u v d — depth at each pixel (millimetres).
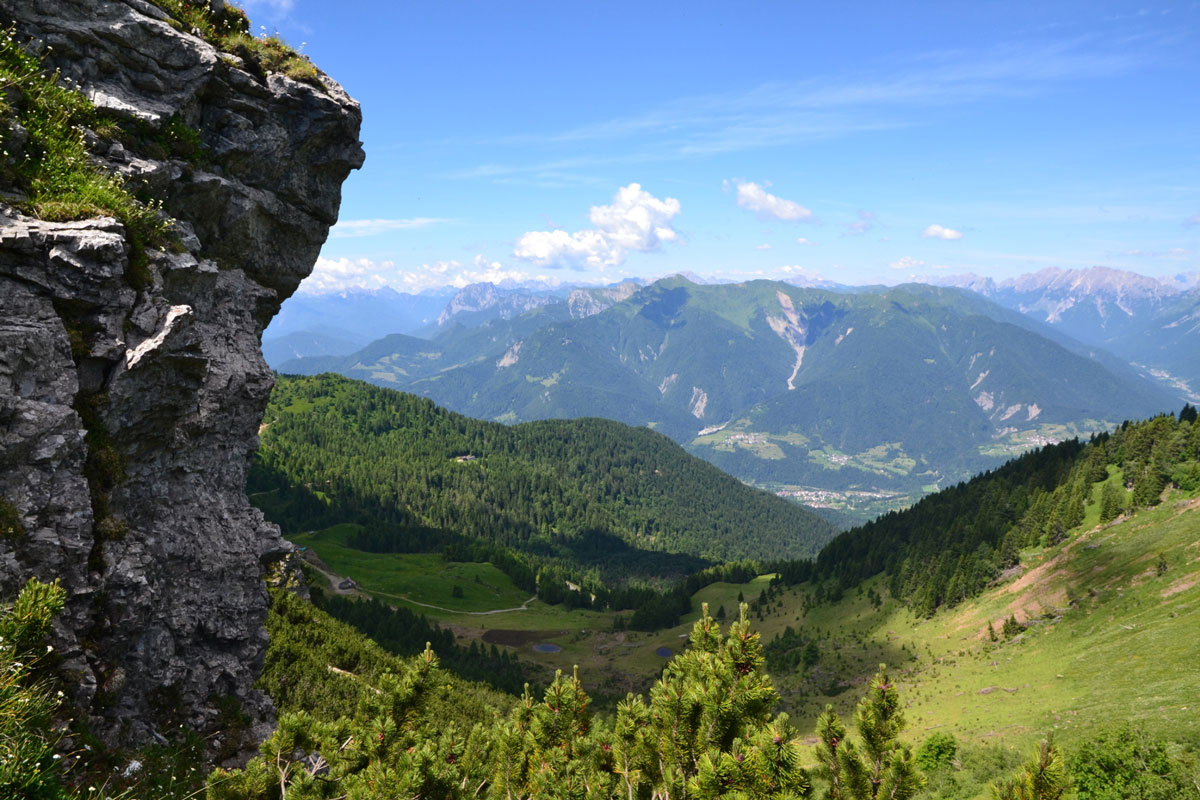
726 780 9609
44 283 14125
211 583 19047
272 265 23797
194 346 16781
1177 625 104375
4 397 13164
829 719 10789
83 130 16938
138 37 18406
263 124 21859
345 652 82062
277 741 13547
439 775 12797
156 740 16625
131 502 16812
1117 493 170000
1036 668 120250
